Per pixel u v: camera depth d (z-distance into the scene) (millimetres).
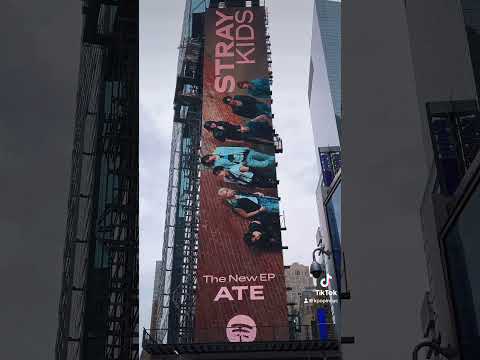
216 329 56781
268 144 68000
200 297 58438
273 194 64938
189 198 89312
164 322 77438
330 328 52312
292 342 37000
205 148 68000
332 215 21344
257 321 56844
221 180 65500
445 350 5777
